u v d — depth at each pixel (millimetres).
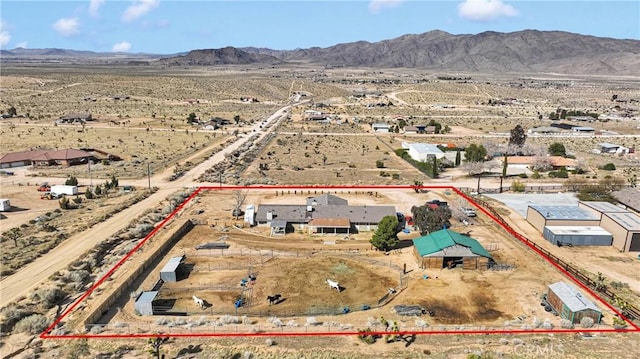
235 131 175125
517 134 140875
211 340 41188
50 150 125750
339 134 179625
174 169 113750
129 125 183875
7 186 96625
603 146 147875
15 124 178750
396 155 140125
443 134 181875
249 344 40625
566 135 181125
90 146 142875
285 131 182625
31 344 40375
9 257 58031
